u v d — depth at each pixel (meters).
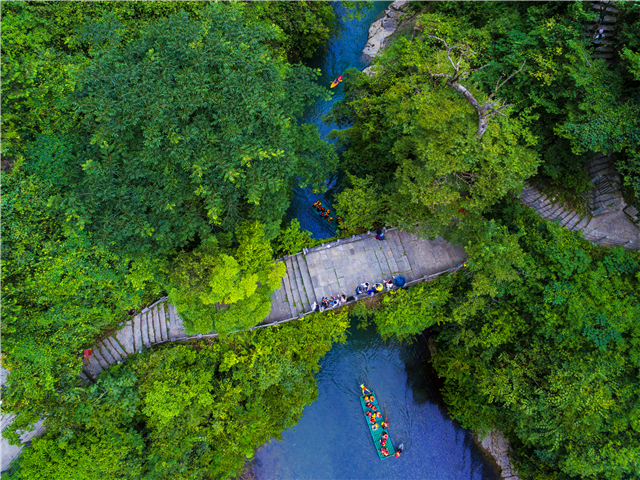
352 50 41.97
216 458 26.25
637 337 23.25
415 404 33.28
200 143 19.78
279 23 33.91
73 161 21.91
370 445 32.12
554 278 25.02
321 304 29.23
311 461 31.88
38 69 20.77
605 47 26.20
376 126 30.53
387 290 29.48
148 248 22.02
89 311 23.97
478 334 27.75
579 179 27.78
